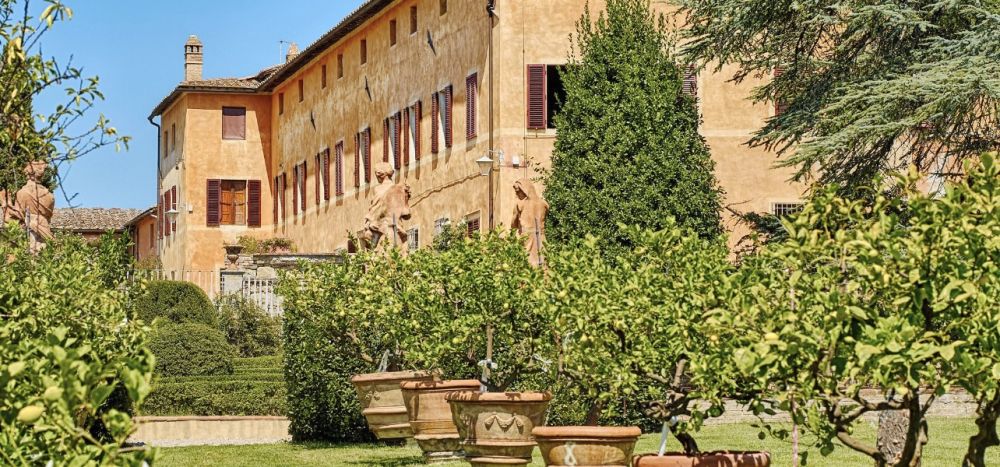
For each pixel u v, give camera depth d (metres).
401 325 15.62
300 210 52.56
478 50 36.16
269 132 56.81
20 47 9.74
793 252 8.60
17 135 10.01
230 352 29.28
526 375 17.33
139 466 5.55
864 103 19.94
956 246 7.74
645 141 27.70
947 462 16.95
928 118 18.89
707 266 10.98
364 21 45.03
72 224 75.81
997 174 8.09
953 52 19.66
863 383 8.01
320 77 50.31
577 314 10.89
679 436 10.57
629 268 11.62
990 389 7.58
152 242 68.00
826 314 8.03
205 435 25.28
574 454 11.10
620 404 11.86
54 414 5.71
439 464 16.33
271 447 20.70
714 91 33.91
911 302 7.81
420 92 40.66
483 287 14.46
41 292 14.20
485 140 35.50
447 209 38.25
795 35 23.22
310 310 19.98
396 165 42.72
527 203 25.75
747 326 8.36
